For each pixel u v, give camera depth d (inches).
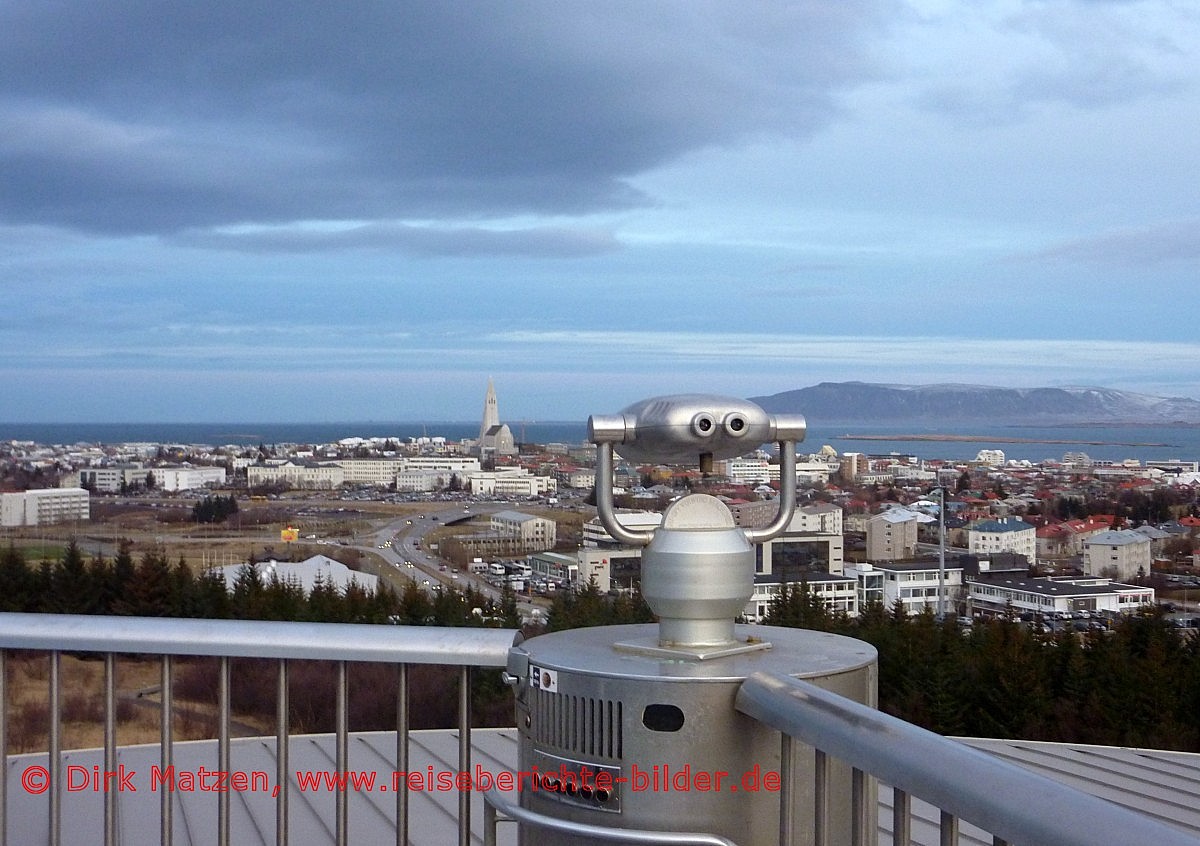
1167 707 461.1
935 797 42.0
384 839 126.3
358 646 68.7
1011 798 38.0
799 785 54.3
